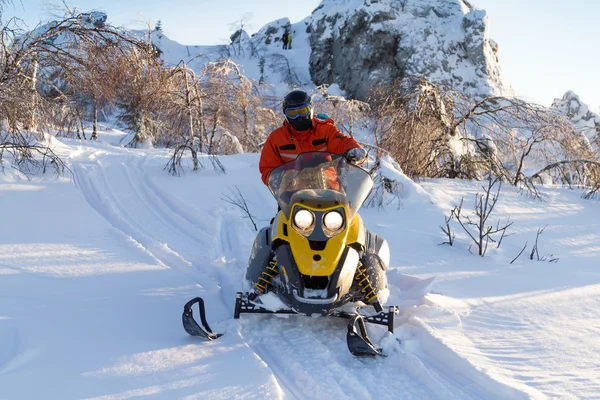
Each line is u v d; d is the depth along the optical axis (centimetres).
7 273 511
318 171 409
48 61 1202
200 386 327
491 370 354
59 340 381
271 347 391
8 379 325
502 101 1340
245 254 616
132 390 321
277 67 3528
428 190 962
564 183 1250
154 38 3784
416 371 358
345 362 373
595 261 666
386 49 2942
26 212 711
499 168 1187
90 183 877
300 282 384
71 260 562
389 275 560
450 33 2922
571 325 439
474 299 495
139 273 537
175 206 813
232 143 1453
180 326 419
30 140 1000
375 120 1280
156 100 1295
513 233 753
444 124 1219
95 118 1631
